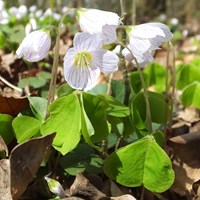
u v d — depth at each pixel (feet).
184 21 4.32
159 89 0.71
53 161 0.42
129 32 0.39
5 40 0.88
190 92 0.63
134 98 0.44
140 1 3.36
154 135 0.42
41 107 0.42
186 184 0.43
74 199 0.36
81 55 0.38
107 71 0.38
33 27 0.76
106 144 0.45
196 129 0.56
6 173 0.36
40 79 0.63
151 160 0.38
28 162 0.35
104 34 0.37
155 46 0.40
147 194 0.42
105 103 0.40
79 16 0.38
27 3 2.10
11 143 0.42
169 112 0.50
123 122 0.45
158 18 3.16
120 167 0.38
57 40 0.40
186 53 2.12
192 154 0.44
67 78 0.38
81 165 0.41
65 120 0.38
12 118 0.41
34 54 0.38
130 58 0.44
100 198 0.38
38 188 0.40
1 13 0.85
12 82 0.71
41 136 0.37
